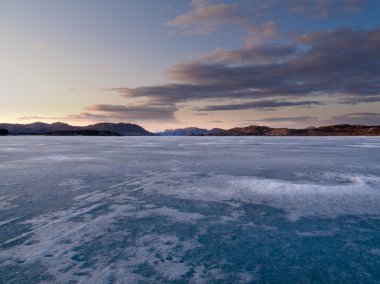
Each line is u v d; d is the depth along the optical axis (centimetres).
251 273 493
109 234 662
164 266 515
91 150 3484
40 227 703
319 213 820
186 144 5244
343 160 2216
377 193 1061
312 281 468
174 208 873
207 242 620
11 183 1262
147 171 1623
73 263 524
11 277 476
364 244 607
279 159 2300
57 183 1261
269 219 770
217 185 1212
